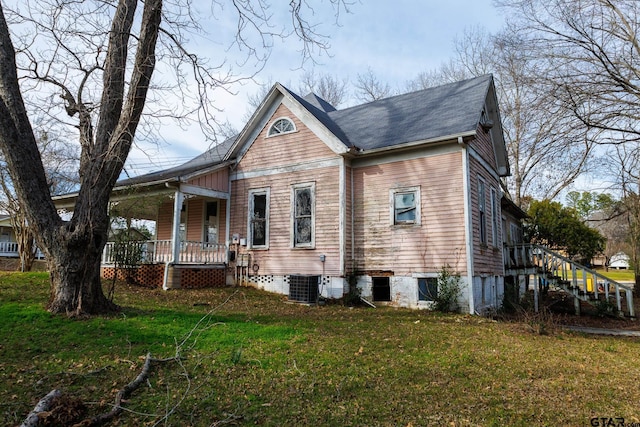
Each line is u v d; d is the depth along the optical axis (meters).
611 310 12.70
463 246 11.38
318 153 13.80
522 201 27.62
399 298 12.23
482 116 13.88
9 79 7.68
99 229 7.99
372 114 15.77
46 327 6.87
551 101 13.48
